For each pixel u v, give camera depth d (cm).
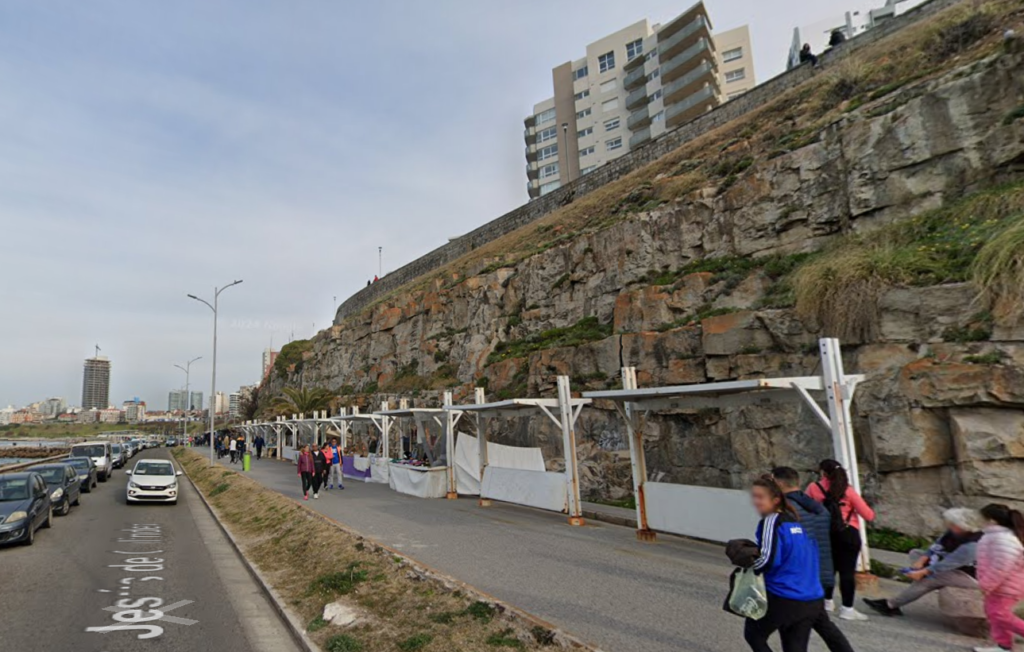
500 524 1140
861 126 1473
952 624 526
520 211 4056
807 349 1173
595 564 792
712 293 1602
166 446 9212
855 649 481
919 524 856
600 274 2178
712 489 826
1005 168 1195
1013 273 874
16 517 1094
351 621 609
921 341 962
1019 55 1220
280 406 4841
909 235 1207
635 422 980
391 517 1239
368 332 4216
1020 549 472
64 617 667
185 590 794
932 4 2328
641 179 2861
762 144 2064
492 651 494
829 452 1044
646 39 6588
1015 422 797
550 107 7675
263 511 1414
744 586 361
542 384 1862
